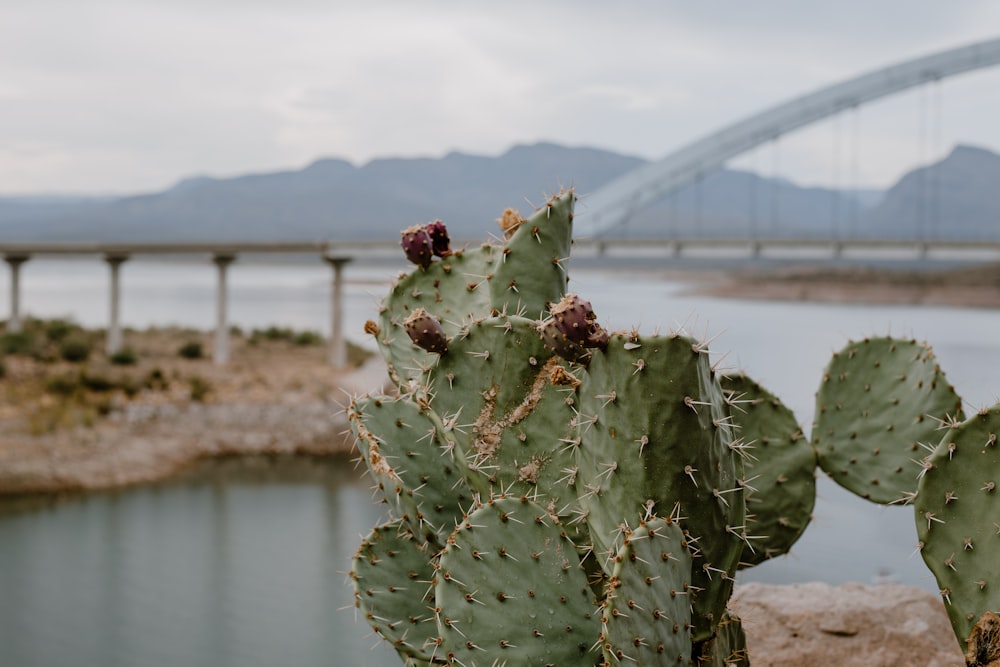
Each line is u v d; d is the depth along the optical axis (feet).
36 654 67.82
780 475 14.79
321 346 198.90
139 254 184.14
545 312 12.95
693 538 9.99
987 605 10.77
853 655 16.62
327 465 126.21
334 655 64.59
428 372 12.34
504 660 10.15
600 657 10.34
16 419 124.77
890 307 444.14
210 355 181.47
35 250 185.26
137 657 66.44
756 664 16.48
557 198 13.09
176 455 126.11
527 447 11.72
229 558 89.20
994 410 10.82
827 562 49.98
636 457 9.82
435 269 14.01
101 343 187.21
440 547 11.64
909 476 14.66
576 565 10.54
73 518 102.89
